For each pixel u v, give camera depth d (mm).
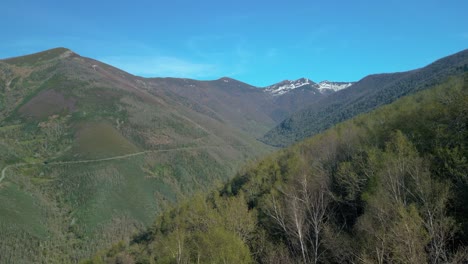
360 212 30766
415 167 25500
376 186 27141
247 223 33750
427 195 22500
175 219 53688
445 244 19688
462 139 26672
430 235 19141
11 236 82562
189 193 130125
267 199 36406
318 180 35938
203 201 48969
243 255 27984
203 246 27875
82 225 98125
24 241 83562
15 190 105125
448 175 24875
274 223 32938
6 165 125938
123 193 116438
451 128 28281
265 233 32812
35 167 129625
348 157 40000
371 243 21406
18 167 127688
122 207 108688
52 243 89000
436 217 20828
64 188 116000
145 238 68500
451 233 19812
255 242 32469
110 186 117625
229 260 26594
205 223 36469
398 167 26250
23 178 117938
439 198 21953
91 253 86750
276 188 40125
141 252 55375
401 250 18234
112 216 103250
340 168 35219
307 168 41625
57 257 84812
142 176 132250
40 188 115938
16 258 78125
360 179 31266
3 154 132625
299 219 28141
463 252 18531
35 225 91688
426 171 24750
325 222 29484
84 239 93312
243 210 35594
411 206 21609
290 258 28500
